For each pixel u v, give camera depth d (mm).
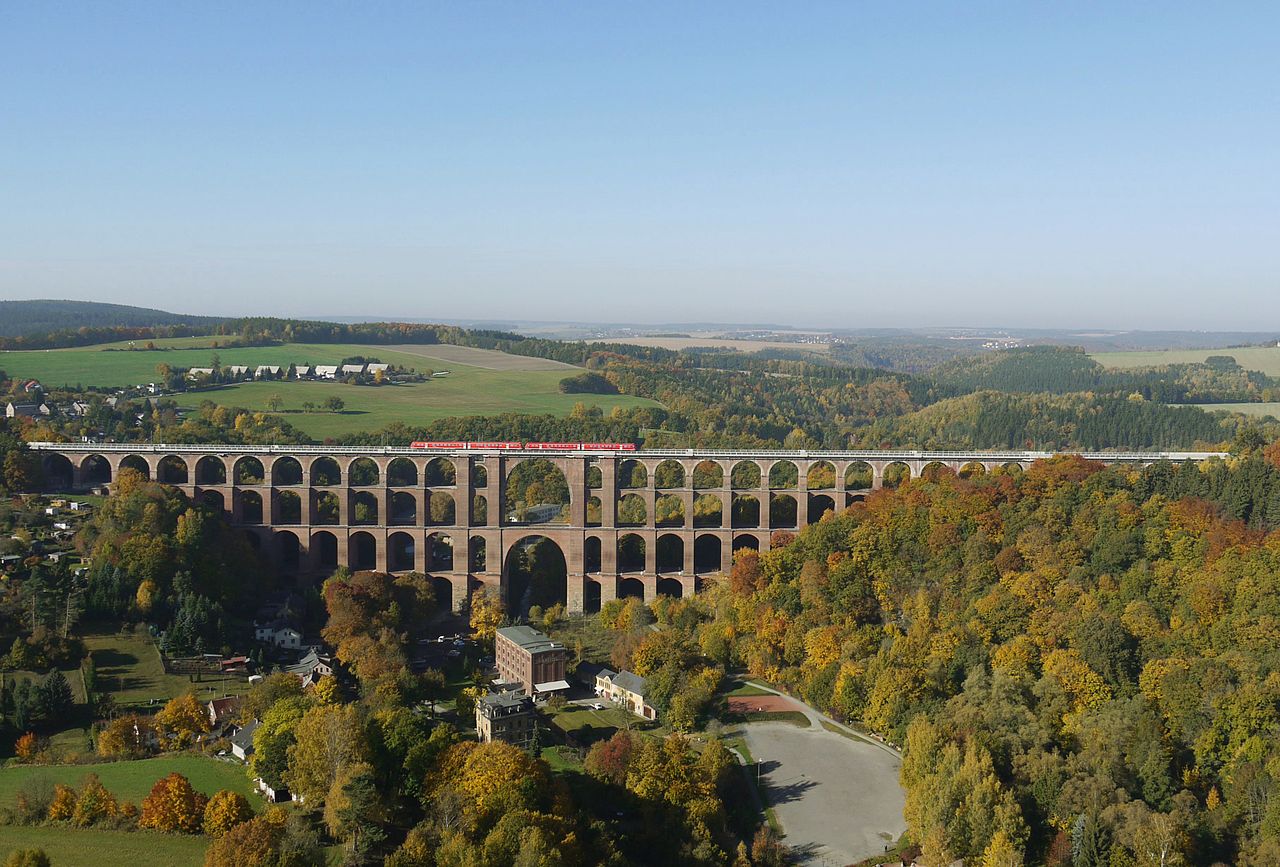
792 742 184250
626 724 191000
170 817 136125
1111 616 183250
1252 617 176625
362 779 136375
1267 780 144375
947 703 172000
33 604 199000
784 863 147000
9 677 184125
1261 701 153875
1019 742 157125
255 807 143000
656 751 157500
